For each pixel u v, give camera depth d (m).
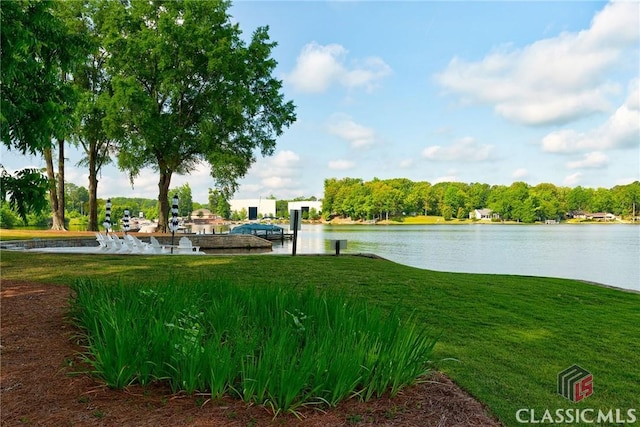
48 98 7.26
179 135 32.16
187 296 5.23
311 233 78.81
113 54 31.53
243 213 162.12
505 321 6.84
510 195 156.88
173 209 22.77
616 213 162.50
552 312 7.62
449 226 136.25
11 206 6.20
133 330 3.81
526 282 11.17
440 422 3.21
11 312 6.25
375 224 156.25
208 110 32.38
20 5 6.91
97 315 4.58
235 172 35.62
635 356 5.20
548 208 153.62
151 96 32.50
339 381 3.31
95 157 37.28
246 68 32.66
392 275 11.35
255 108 33.47
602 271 25.27
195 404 3.31
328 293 5.68
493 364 4.78
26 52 6.58
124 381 3.54
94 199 37.28
